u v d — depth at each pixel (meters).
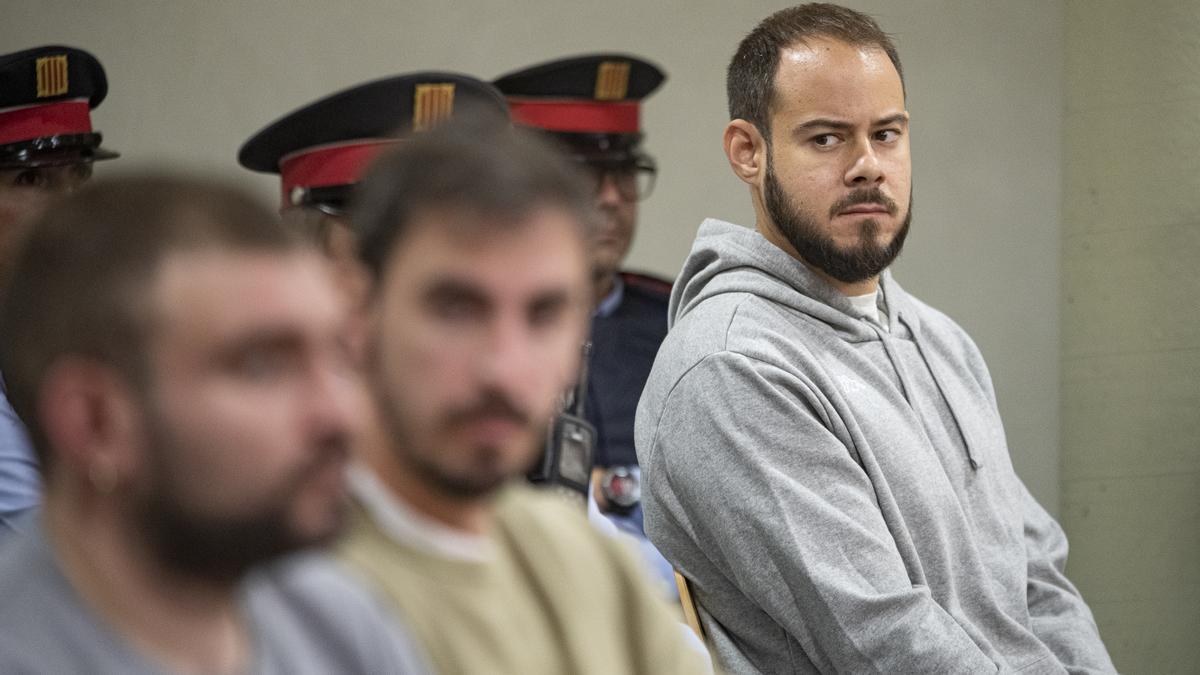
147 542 1.90
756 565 5.25
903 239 5.69
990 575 5.69
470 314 2.29
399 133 6.14
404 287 2.30
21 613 1.91
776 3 11.58
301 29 11.20
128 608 1.92
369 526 2.45
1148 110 9.49
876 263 5.59
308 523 1.93
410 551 2.46
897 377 5.74
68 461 1.89
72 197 1.95
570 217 2.34
